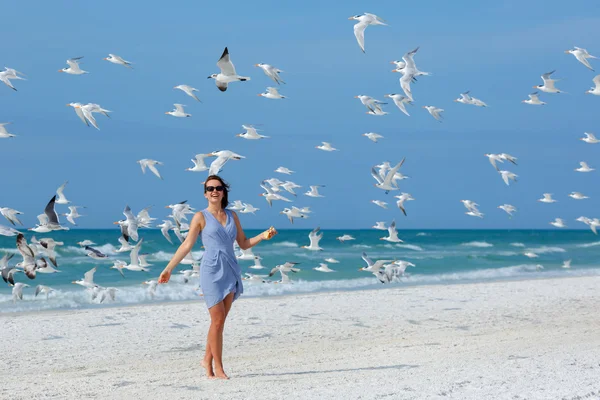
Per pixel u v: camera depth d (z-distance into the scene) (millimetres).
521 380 8102
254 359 11242
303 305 20016
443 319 17359
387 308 19453
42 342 14086
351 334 14945
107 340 14344
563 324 16156
